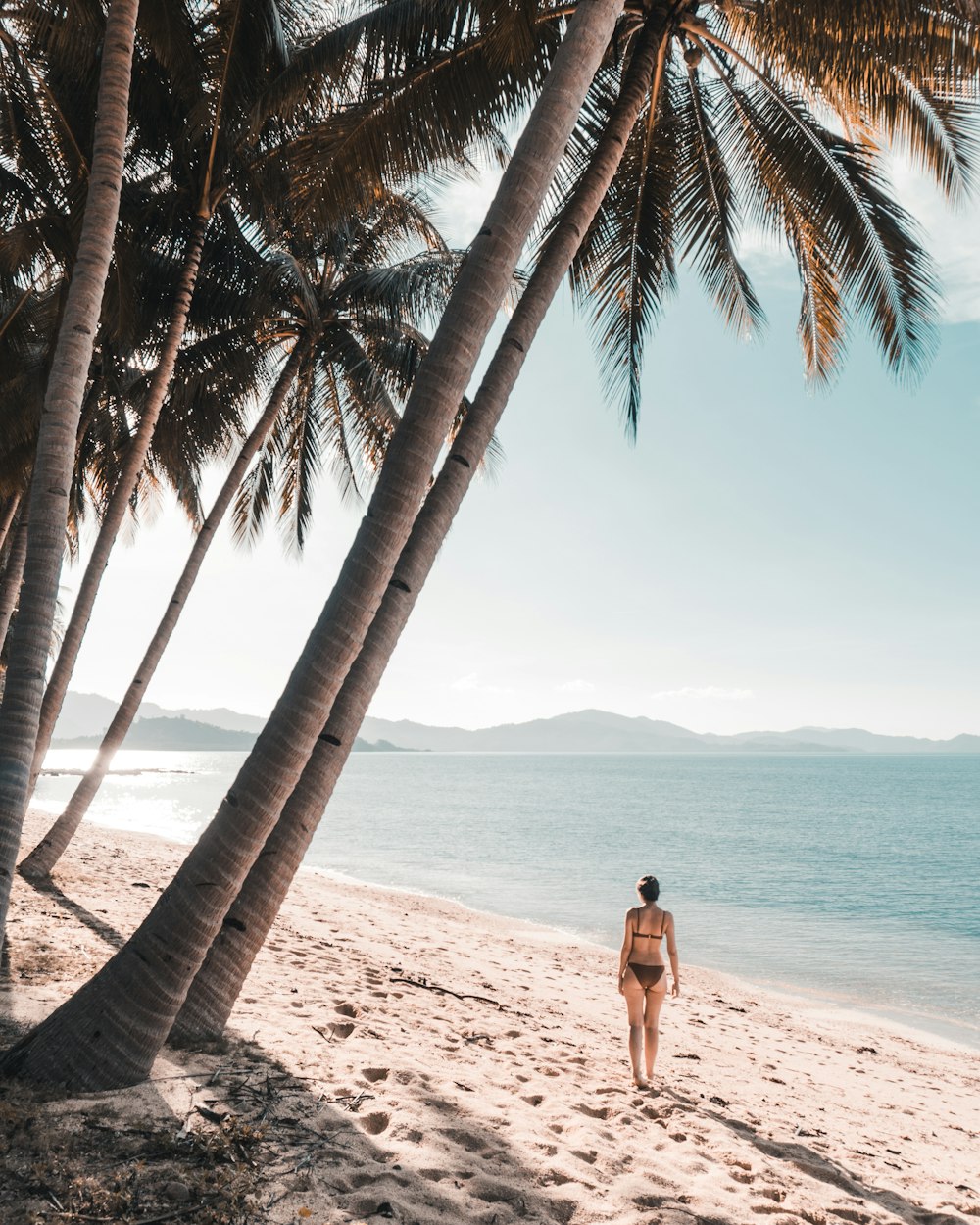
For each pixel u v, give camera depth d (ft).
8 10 25.68
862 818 188.24
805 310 29.86
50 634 16.12
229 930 16.44
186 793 244.22
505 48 21.97
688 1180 14.17
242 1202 10.30
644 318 29.76
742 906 78.13
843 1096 25.71
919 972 54.65
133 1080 13.19
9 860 14.82
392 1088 15.61
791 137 25.25
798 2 21.36
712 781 402.11
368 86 23.32
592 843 125.08
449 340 14.64
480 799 242.58
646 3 22.99
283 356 46.96
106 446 47.03
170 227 34.50
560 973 39.60
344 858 97.04
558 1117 16.11
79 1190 10.07
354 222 42.96
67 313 17.08
